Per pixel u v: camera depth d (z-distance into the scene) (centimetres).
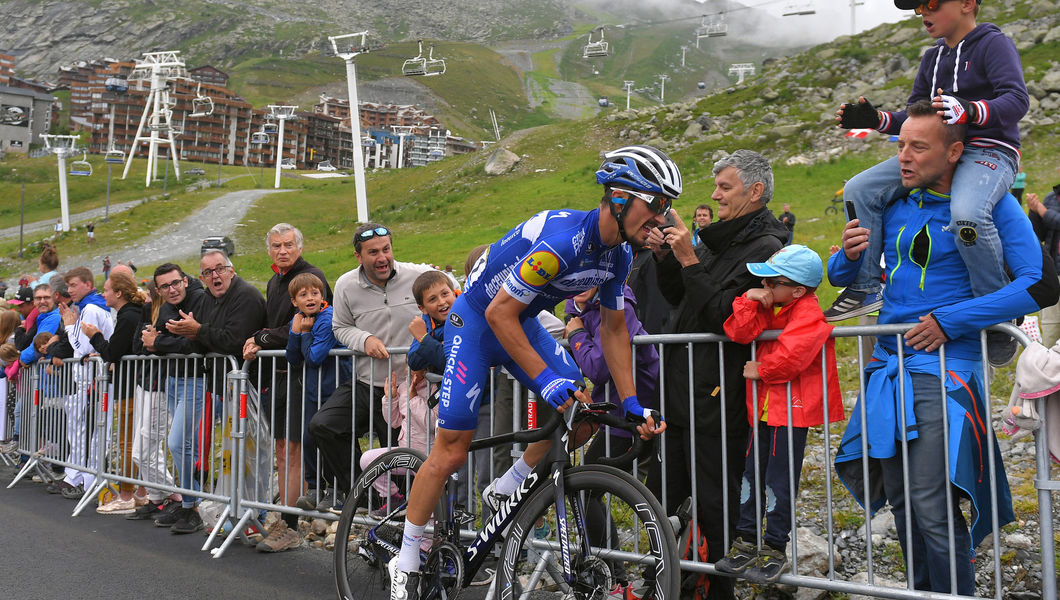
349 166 19462
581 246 277
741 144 4234
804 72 4975
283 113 10644
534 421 357
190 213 6731
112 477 589
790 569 362
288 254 502
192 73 18388
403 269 484
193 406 517
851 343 807
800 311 306
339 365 462
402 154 19400
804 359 299
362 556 382
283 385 507
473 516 351
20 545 487
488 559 402
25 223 8288
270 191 8431
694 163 4125
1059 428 263
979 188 277
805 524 429
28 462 739
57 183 10906
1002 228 281
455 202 5091
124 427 611
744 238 334
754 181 333
